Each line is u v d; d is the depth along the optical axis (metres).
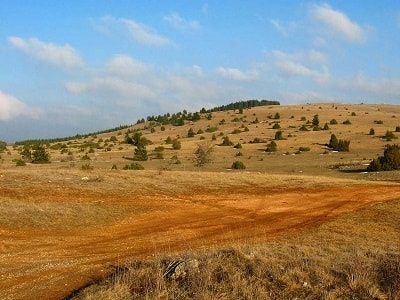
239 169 61.47
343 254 12.06
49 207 20.08
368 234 19.06
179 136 129.75
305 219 22.23
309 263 10.58
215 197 27.61
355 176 46.81
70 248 15.14
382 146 87.12
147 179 30.86
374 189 32.03
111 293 9.06
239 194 29.00
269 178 34.69
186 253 12.32
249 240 16.88
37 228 17.56
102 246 15.62
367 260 10.65
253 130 122.75
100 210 21.11
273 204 26.17
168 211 22.91
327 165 62.16
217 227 19.81
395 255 11.43
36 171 30.25
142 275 10.02
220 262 10.41
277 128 121.81
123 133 163.25
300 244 15.36
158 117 193.25
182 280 9.71
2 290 10.34
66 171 31.36
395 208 25.03
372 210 24.52
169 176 32.84
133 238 17.11
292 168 60.34
